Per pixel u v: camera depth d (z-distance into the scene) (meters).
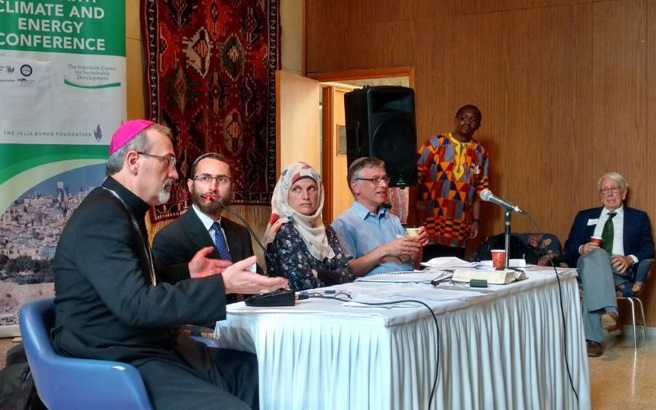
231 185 3.53
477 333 2.80
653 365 5.17
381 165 4.04
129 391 2.24
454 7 6.75
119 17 5.25
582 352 3.80
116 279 2.26
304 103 7.05
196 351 2.65
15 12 4.94
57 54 5.07
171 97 6.04
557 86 6.40
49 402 2.37
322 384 2.40
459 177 6.25
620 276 5.78
